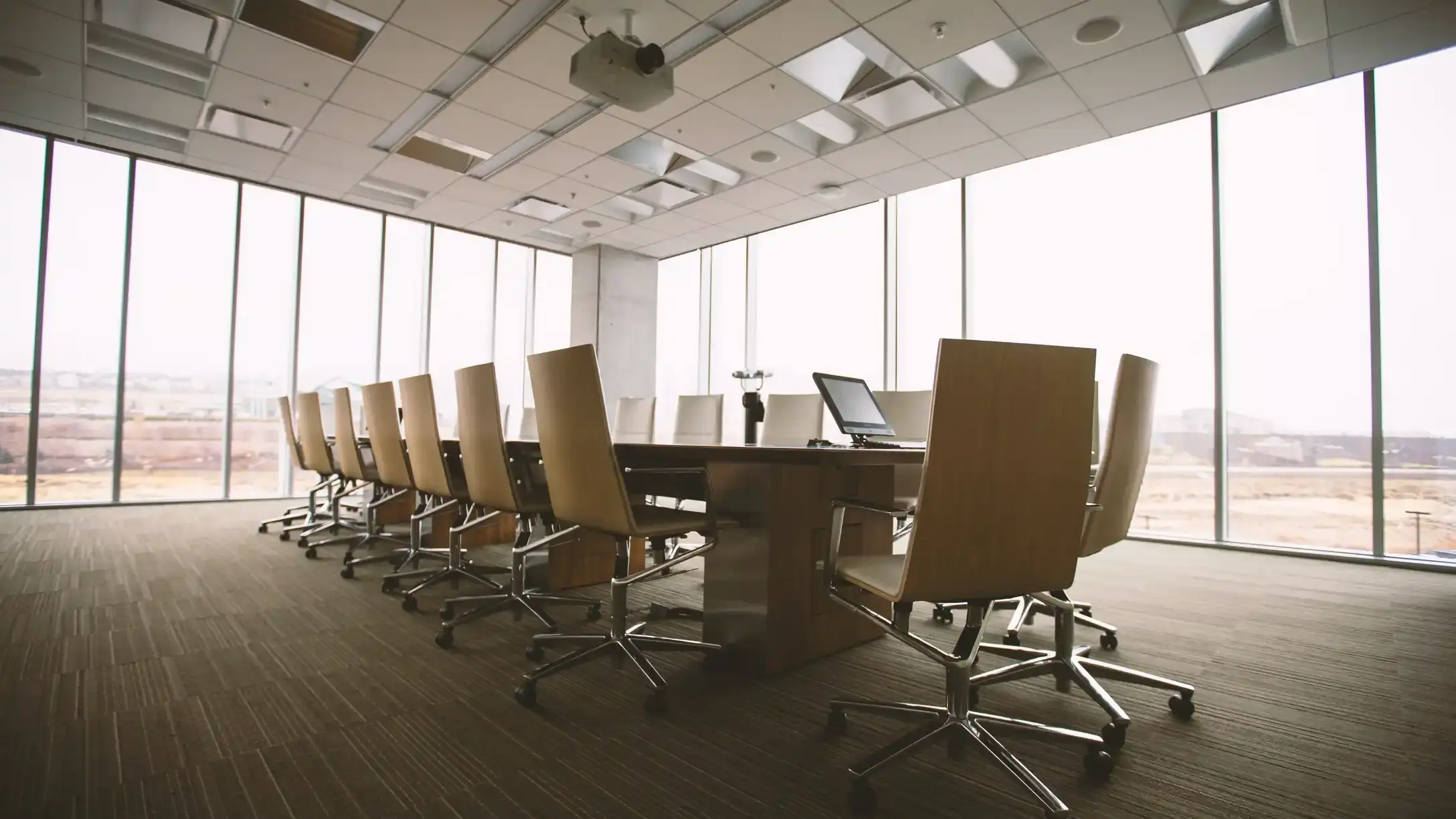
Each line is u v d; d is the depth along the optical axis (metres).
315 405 4.50
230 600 3.09
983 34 3.99
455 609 2.95
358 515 5.57
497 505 2.71
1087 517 1.87
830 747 1.73
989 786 1.54
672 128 5.32
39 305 5.88
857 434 2.62
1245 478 4.89
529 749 1.69
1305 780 1.57
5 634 2.53
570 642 2.33
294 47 4.32
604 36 3.60
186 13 4.01
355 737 1.75
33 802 1.40
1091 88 4.54
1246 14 3.87
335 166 6.25
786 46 4.16
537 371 2.16
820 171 6.05
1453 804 1.46
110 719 1.82
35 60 4.55
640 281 9.05
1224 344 4.93
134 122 5.50
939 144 5.45
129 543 4.49
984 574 1.45
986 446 1.41
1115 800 1.48
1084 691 1.90
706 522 2.17
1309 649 2.56
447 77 4.68
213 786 1.48
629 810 1.42
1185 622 2.95
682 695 2.08
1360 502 4.41
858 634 2.59
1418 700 2.06
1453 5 3.64
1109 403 1.87
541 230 8.10
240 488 6.87
